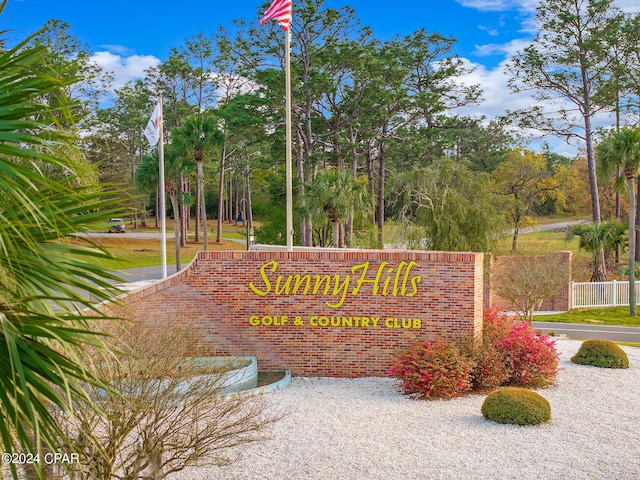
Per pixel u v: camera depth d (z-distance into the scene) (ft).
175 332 46.68
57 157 15.57
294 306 60.39
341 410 48.78
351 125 172.35
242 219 164.55
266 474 35.76
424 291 59.77
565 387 57.62
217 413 34.73
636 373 63.57
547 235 235.20
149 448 29.78
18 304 14.89
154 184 155.63
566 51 170.60
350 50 152.56
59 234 14.83
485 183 140.46
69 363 15.37
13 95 14.52
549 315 117.50
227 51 159.63
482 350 57.06
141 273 151.12
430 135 188.44
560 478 35.53
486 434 43.19
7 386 14.80
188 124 152.35
